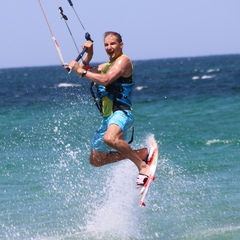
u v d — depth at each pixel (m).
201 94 121.88
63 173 38.84
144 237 25.83
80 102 90.00
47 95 138.75
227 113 74.81
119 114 24.58
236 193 32.12
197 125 62.88
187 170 38.72
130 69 24.86
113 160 26.22
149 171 24.72
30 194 33.59
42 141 52.09
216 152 45.09
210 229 26.34
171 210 29.53
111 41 24.91
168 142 50.84
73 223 28.00
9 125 64.62
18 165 41.53
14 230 27.12
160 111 84.06
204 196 31.86
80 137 53.88
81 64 25.27
